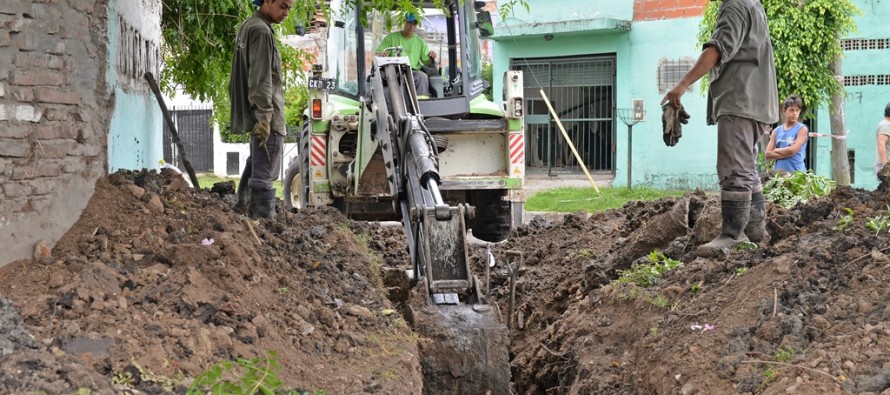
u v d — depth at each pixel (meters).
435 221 7.05
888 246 6.17
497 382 6.44
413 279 7.50
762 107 7.25
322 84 12.58
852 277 5.88
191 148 35.53
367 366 5.67
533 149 25.33
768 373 5.11
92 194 6.36
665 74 23.23
